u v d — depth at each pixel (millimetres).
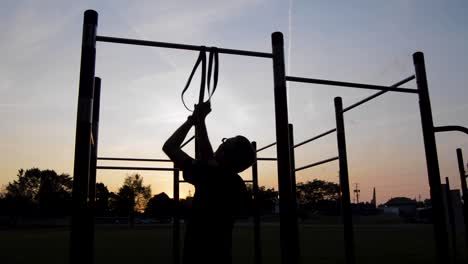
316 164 5234
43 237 22812
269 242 15602
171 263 9094
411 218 52031
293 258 2584
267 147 6668
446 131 3611
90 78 2367
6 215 72062
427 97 3721
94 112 5094
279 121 2756
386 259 9375
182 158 2021
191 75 2516
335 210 73938
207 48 2625
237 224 48469
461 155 7613
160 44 2668
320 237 19469
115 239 18812
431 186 3592
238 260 9250
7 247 14656
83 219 2184
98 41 2553
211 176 2018
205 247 1943
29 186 80062
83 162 2242
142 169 5992
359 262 8875
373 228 32094
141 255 10930
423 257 9703
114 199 72750
